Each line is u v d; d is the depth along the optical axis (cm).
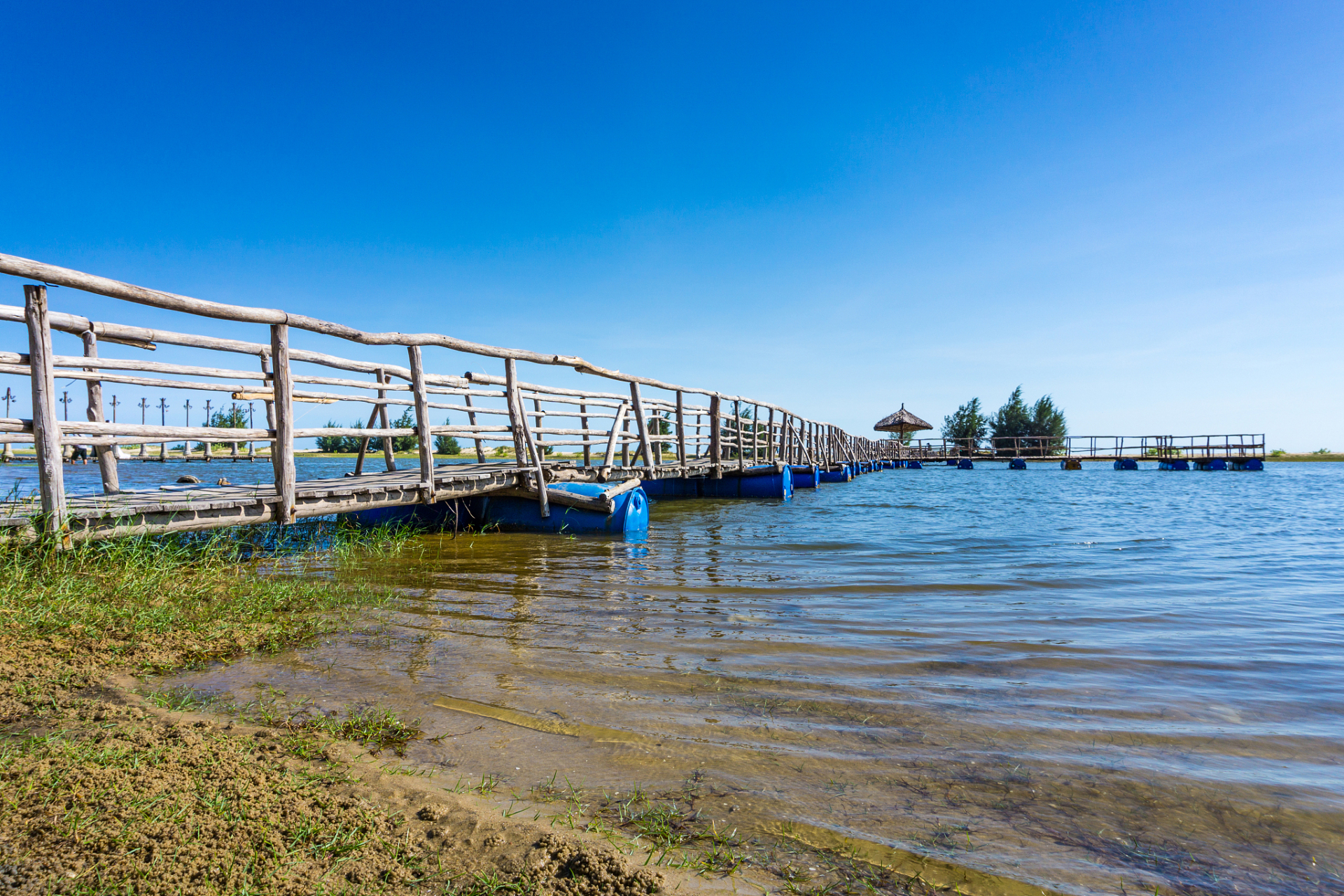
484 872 175
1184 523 1129
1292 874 191
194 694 303
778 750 264
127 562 471
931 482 2666
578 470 1139
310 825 190
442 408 783
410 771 236
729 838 200
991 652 397
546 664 364
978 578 627
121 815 186
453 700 309
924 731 285
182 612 419
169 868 166
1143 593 568
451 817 202
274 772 221
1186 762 259
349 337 664
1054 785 240
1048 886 182
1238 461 3597
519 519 935
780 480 1611
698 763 251
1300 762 261
